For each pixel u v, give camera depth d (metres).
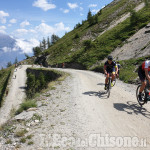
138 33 33.09
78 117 5.27
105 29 61.28
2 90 52.31
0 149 3.56
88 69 33.12
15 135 4.19
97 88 9.81
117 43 36.31
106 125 4.63
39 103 7.17
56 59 59.38
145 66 5.14
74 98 7.61
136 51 23.50
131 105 6.31
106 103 6.62
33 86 34.25
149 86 5.50
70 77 16.48
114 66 7.25
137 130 4.27
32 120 5.11
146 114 5.33
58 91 9.48
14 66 94.44
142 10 50.12
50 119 5.21
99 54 36.78
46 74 36.47
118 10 73.75
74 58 46.34
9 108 30.48
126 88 10.23
